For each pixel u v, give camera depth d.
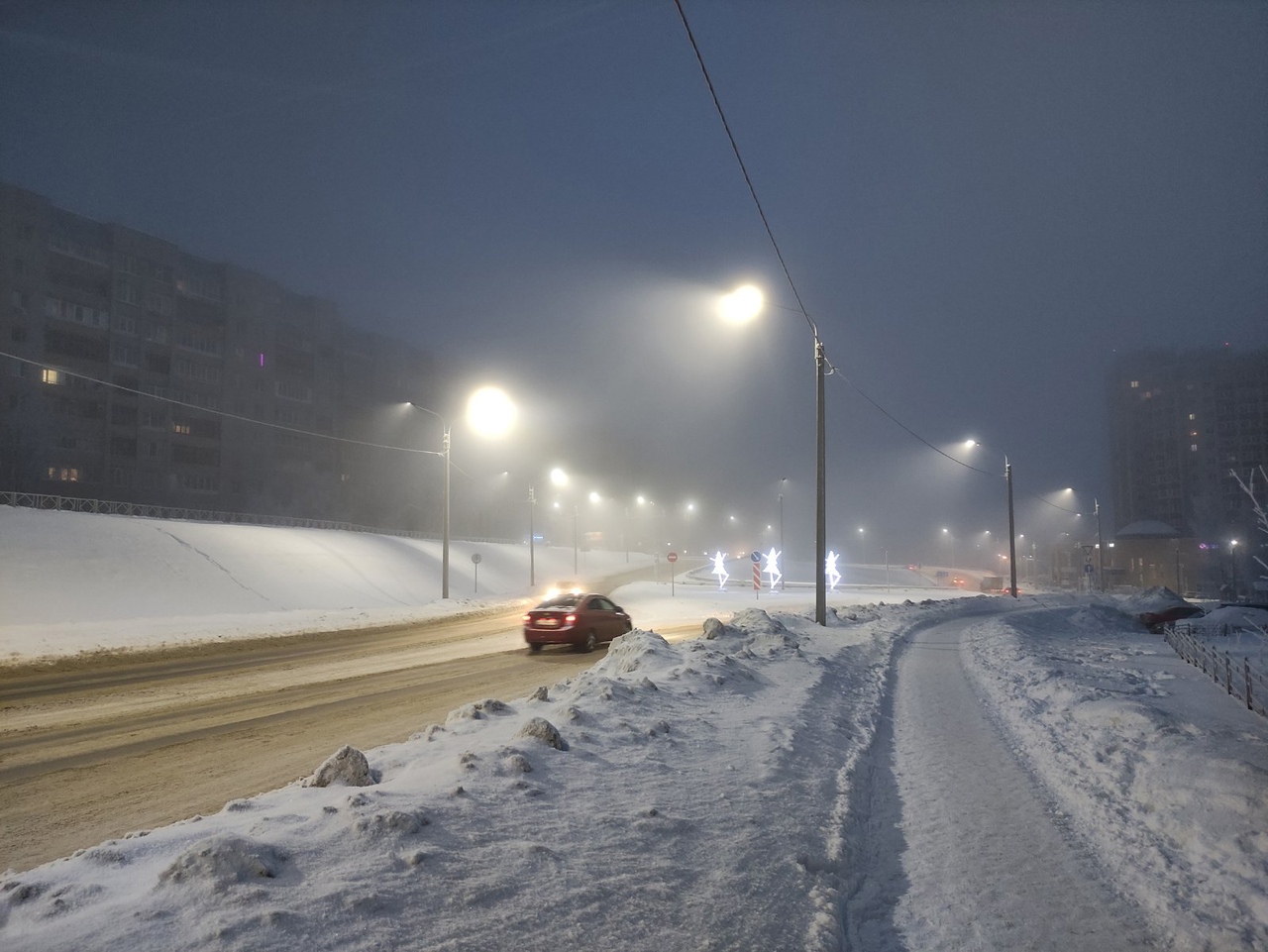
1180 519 126.81
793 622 22.58
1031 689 13.87
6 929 3.44
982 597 45.66
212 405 88.19
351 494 104.94
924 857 5.73
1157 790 7.26
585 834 5.11
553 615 20.50
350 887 3.92
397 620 31.72
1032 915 4.76
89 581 28.95
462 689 13.89
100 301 79.19
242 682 15.21
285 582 36.84
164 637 22.56
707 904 4.31
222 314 89.88
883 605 34.12
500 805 5.43
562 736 7.47
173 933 3.38
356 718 11.09
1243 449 121.69
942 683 14.84
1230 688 14.07
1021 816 6.70
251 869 3.95
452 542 69.75
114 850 4.41
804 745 8.30
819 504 24.11
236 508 89.62
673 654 13.77
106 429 78.50
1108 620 36.97
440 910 3.86
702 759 7.39
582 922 3.94
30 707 12.36
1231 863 5.59
